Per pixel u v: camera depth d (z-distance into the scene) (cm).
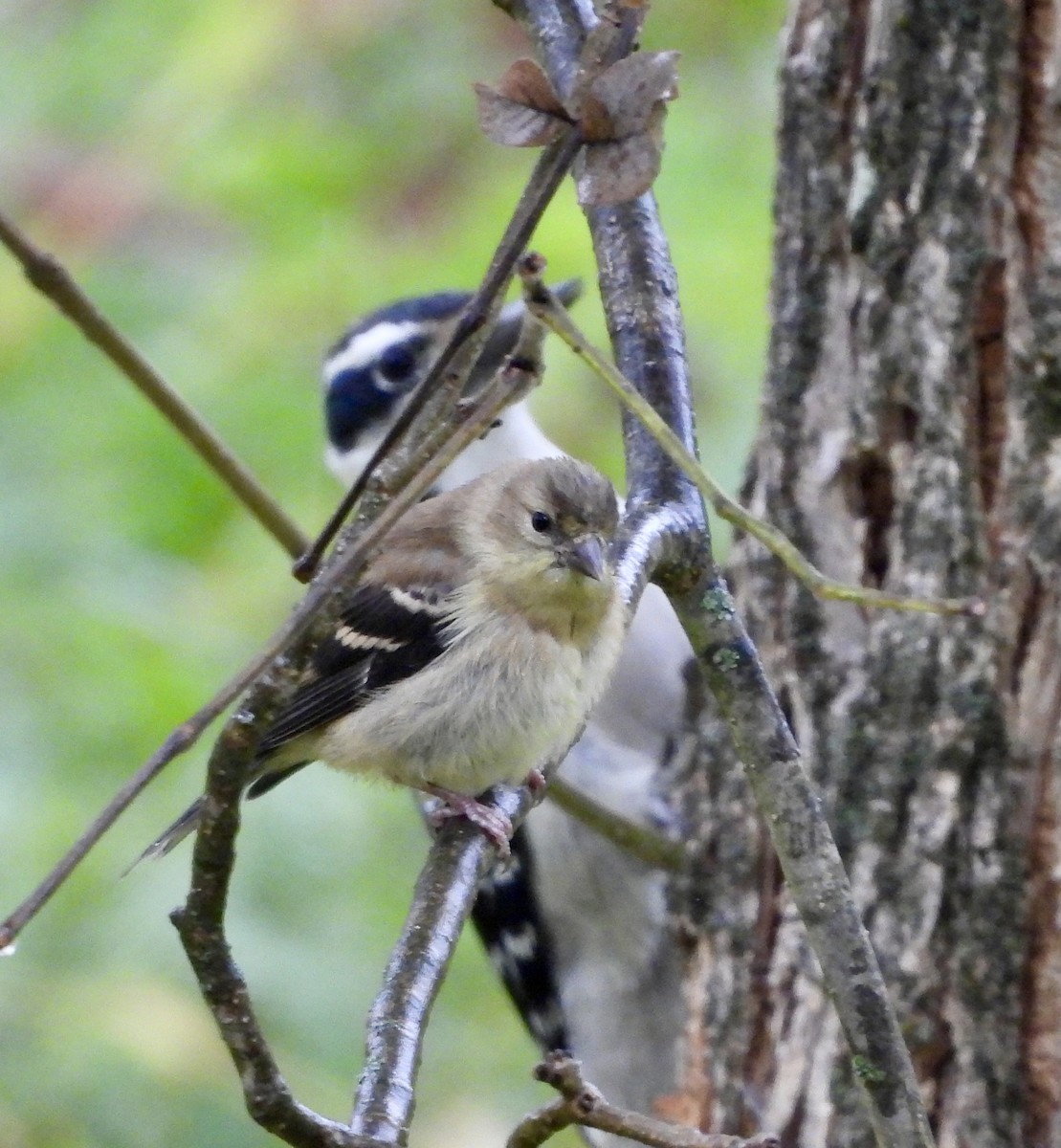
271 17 1316
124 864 1032
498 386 438
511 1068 1220
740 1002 825
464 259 1247
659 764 1056
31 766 1048
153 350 1237
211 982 448
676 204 1247
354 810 1116
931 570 764
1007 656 749
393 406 1125
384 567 880
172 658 1099
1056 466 745
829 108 816
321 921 1069
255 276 1258
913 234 781
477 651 850
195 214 1284
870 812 766
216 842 437
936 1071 746
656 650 1069
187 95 1311
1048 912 738
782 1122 789
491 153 1319
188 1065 973
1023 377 749
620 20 442
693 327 1195
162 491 1202
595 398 1272
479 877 652
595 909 1062
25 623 1101
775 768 606
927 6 773
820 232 819
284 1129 452
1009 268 756
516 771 868
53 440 1205
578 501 852
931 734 757
